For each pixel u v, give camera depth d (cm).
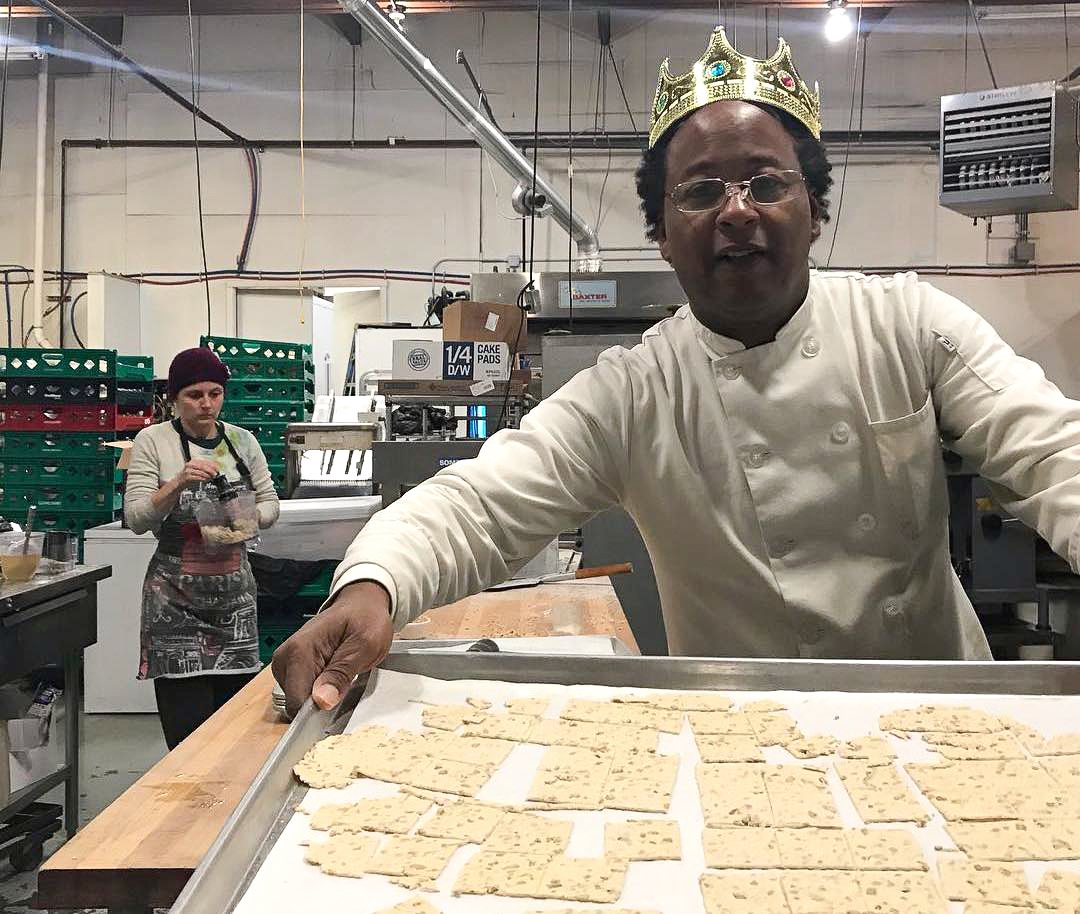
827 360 116
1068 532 99
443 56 571
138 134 584
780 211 106
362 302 617
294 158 581
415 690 98
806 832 71
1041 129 303
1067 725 89
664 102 118
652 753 85
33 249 584
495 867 66
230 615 286
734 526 119
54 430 364
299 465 385
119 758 323
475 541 109
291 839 70
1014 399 108
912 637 121
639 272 386
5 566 238
